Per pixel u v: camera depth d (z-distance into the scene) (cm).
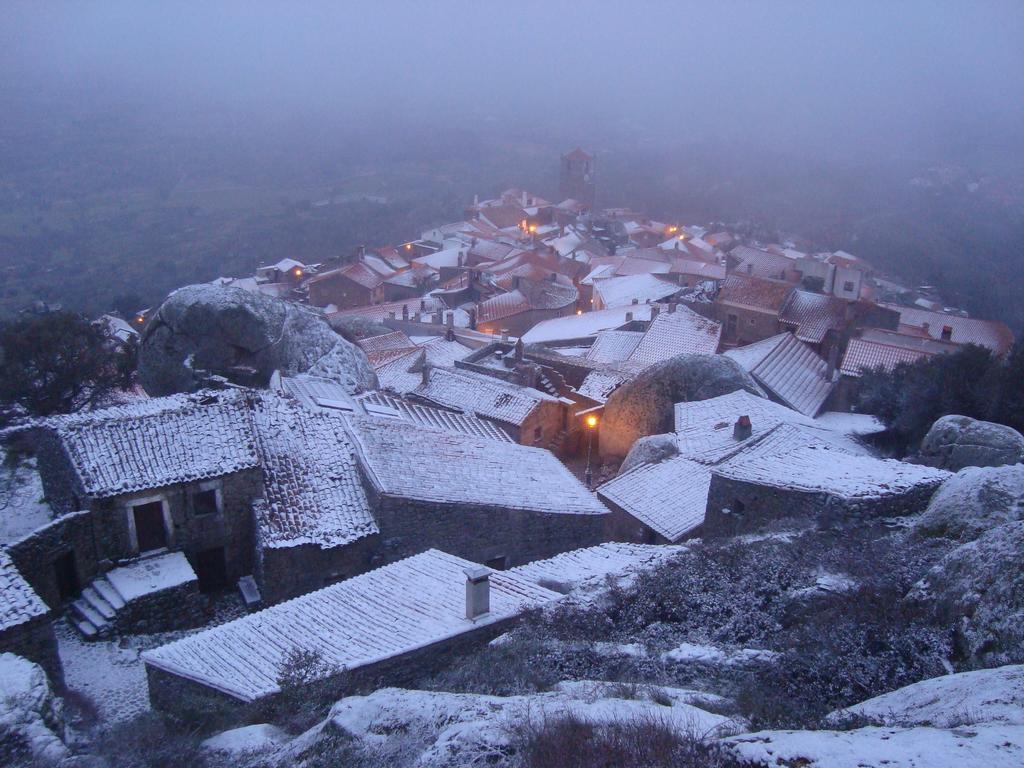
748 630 1361
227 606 2111
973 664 1013
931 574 1275
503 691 1203
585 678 1222
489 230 13338
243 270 13525
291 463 2309
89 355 3566
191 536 2123
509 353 4634
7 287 12075
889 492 1822
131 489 2011
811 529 1795
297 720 1243
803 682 1082
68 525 1955
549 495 2422
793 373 4122
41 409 3428
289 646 1502
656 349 4903
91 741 1408
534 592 1689
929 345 4678
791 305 5306
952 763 609
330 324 4144
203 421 2238
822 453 2189
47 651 1641
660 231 13488
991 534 1223
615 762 799
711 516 2116
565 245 11569
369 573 1798
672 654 1243
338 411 2747
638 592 1547
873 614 1234
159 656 1534
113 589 1967
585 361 4541
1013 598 1058
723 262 9788
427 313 8412
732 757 715
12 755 1250
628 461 3034
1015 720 705
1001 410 2973
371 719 1078
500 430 3284
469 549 2258
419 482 2269
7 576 1680
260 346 3562
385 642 1473
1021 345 3284
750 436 2794
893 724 793
